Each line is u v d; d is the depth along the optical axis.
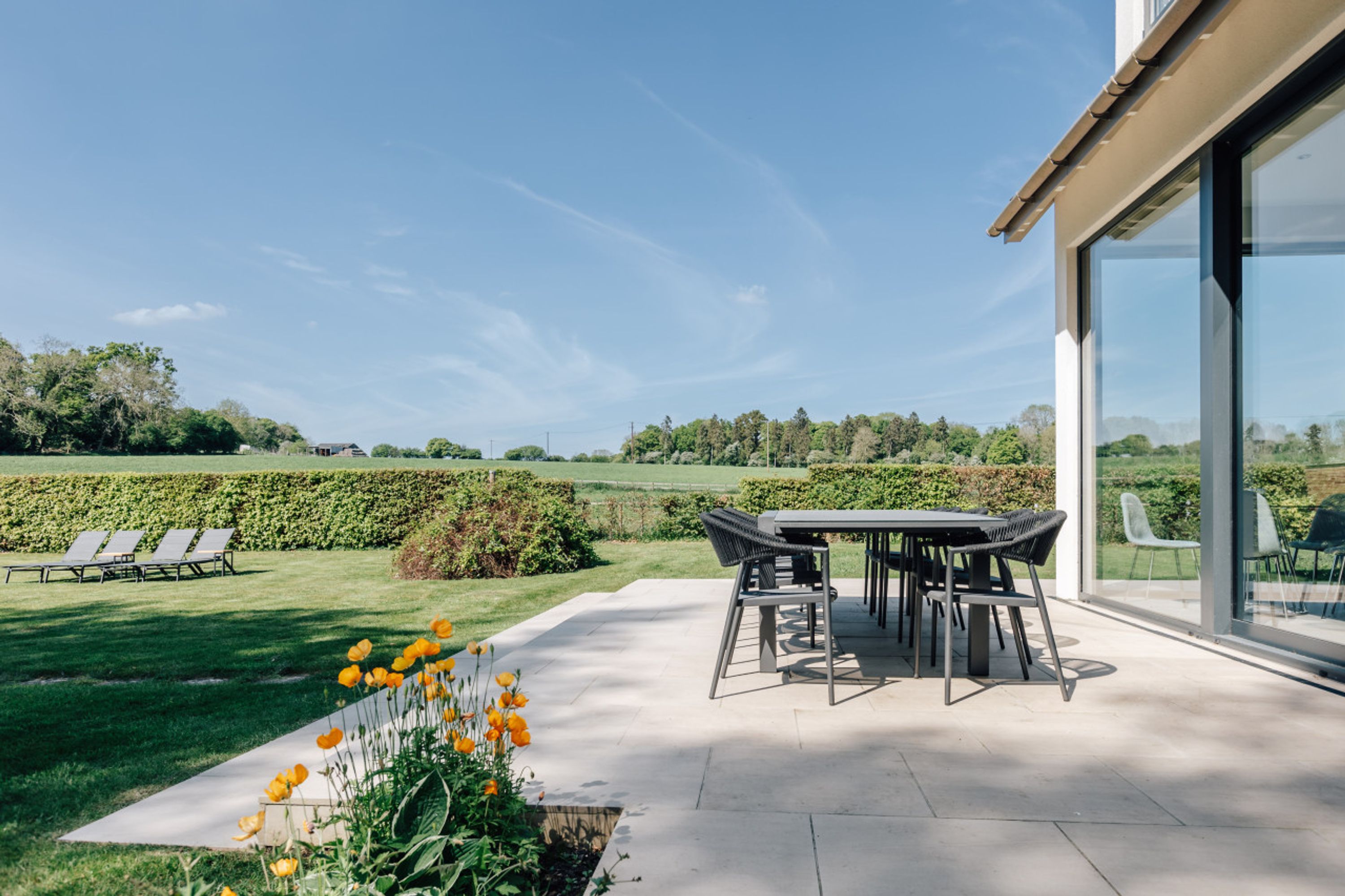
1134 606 5.38
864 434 39.06
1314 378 3.56
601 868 1.72
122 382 39.84
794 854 1.79
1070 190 6.30
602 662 3.96
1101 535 5.93
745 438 49.72
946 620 3.16
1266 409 3.95
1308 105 3.60
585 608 6.09
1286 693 3.24
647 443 51.97
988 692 3.30
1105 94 4.21
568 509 9.76
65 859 1.96
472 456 48.34
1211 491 4.29
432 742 1.97
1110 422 5.80
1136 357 5.36
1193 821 1.97
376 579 9.16
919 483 12.56
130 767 2.79
